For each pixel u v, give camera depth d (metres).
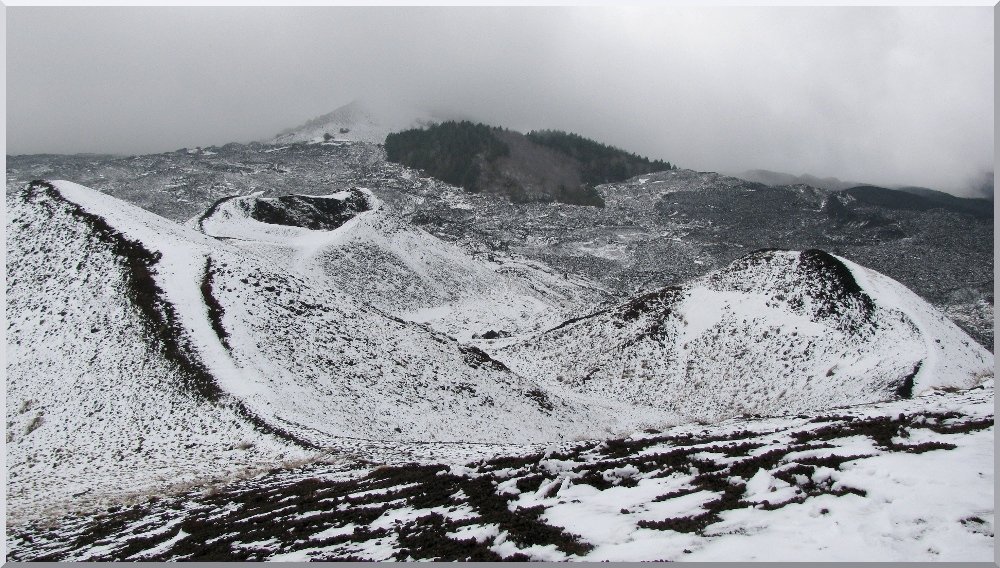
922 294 177.50
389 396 48.38
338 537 16.70
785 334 64.88
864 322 62.84
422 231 159.50
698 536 12.32
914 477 13.70
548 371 73.88
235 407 39.56
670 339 71.94
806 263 73.06
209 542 18.84
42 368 43.84
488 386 56.69
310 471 30.84
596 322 80.94
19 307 49.44
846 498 13.17
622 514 14.73
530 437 50.41
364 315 60.38
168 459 34.88
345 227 137.38
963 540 10.40
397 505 19.39
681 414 59.75
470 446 38.78
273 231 134.25
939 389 46.38
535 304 142.88
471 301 132.88
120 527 23.66
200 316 47.94
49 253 54.72
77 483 31.92
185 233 62.97
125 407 40.12
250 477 30.92
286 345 48.34
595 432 55.44
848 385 53.44
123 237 55.53
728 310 71.88
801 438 21.66
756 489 14.85
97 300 48.97
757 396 58.44
